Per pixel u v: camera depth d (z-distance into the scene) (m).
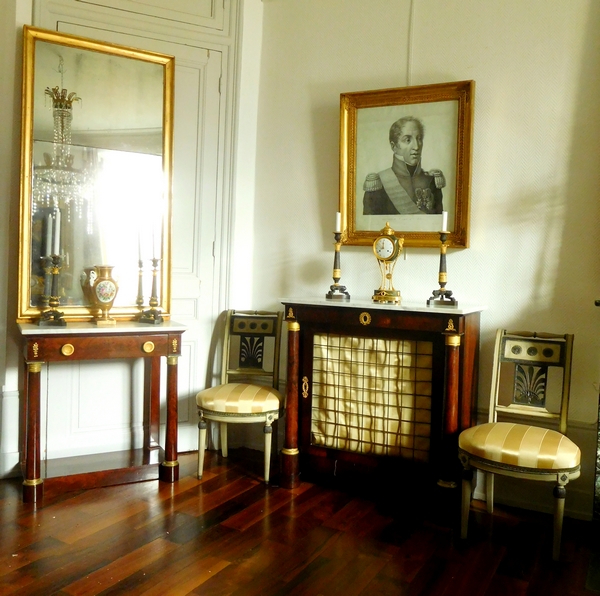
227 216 3.49
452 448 2.61
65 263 3.01
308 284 3.44
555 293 2.77
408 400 2.78
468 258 2.96
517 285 2.85
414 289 3.12
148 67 3.18
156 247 3.24
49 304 2.84
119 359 3.26
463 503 2.43
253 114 3.57
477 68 2.93
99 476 2.86
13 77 2.91
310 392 2.99
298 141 3.46
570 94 2.72
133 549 2.26
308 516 2.61
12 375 2.99
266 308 3.58
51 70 2.95
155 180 3.22
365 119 3.17
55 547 2.26
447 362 2.60
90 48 3.03
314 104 3.40
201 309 3.47
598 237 2.67
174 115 3.31
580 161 2.71
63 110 2.98
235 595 1.98
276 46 3.52
